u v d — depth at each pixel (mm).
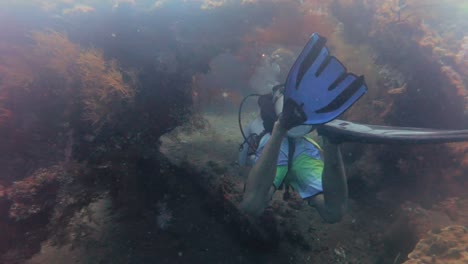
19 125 3299
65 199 2965
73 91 3457
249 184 2275
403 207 3604
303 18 4535
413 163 3859
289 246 3346
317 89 1931
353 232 3529
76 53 3566
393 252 3182
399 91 4016
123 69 3904
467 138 1672
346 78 1851
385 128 2215
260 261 3143
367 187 4078
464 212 3365
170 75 4164
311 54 1920
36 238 2822
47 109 3428
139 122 3695
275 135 2137
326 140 2217
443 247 2311
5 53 3570
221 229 3479
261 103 2803
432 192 3783
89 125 3412
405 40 4148
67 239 3000
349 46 4641
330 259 3172
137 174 3553
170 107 4148
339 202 2383
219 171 4527
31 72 3451
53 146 3383
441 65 3949
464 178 3711
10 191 2787
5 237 2707
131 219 3486
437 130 1973
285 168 2650
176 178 4000
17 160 3240
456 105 3869
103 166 3232
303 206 4004
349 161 4641
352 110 4578
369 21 4441
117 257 3010
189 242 3277
